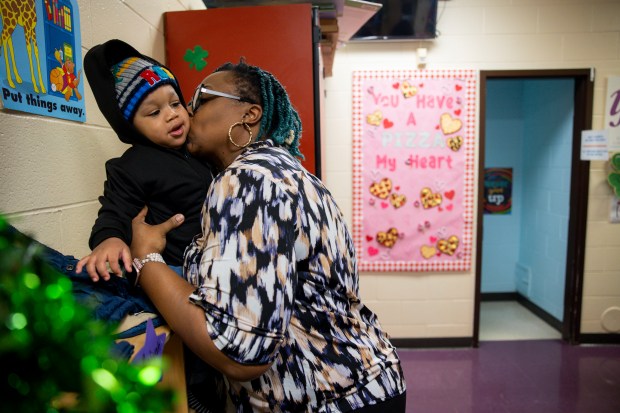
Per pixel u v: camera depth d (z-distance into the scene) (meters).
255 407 0.80
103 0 1.14
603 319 3.23
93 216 1.10
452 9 3.00
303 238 0.74
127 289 0.75
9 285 0.34
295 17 1.49
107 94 0.87
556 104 3.54
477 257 3.21
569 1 2.97
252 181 0.70
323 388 0.78
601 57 3.01
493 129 4.14
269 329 0.66
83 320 0.37
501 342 3.37
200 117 0.87
